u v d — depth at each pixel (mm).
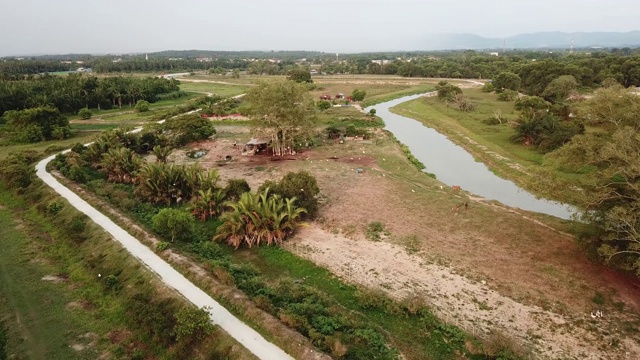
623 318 24297
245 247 34031
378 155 60000
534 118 63312
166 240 33438
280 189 38188
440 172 55406
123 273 28516
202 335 21844
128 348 22562
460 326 24156
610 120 27938
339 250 33219
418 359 21172
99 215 37719
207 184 41250
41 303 26734
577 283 27500
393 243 34031
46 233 36812
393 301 26312
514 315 24984
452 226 36500
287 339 21297
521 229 35344
